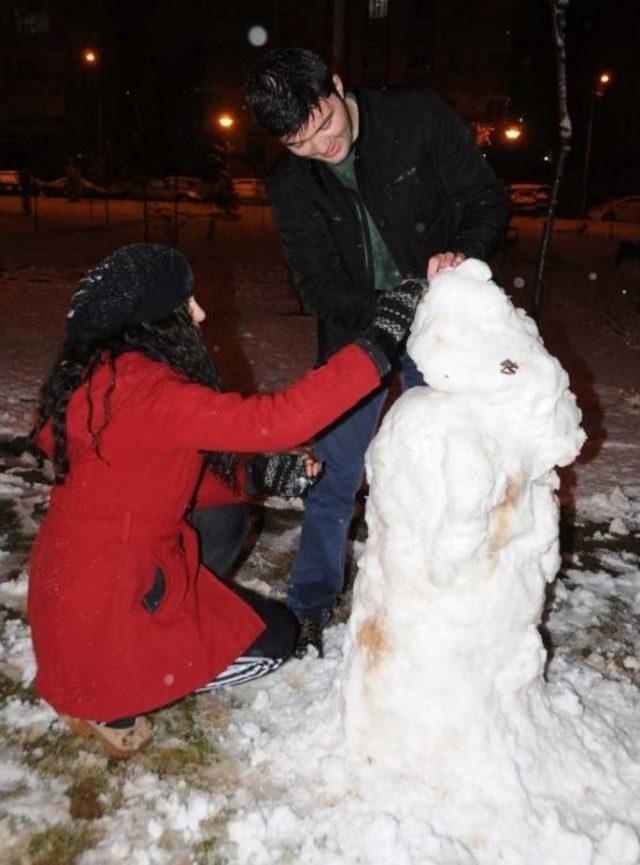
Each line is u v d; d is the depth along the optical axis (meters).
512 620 2.08
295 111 2.29
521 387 1.95
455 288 2.00
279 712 2.56
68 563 2.15
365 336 2.10
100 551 2.14
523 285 12.30
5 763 2.37
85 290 2.13
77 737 2.46
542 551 2.11
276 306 9.66
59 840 2.14
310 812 2.18
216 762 2.38
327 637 2.99
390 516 2.05
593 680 2.76
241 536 2.85
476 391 1.96
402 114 2.52
